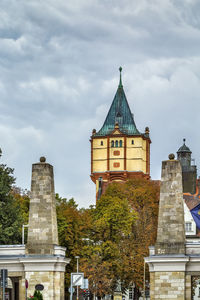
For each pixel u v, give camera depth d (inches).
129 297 5625.0
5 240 3481.8
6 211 3599.9
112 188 5546.3
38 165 2795.3
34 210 2765.7
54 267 2691.9
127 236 4697.3
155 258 2610.7
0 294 2273.6
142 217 5088.6
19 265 2706.7
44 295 2672.2
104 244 4355.3
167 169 2709.2
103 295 4471.0
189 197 5905.5
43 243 2731.3
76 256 4010.8
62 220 4121.6
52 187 2812.5
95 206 5039.4
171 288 2598.4
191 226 5590.6
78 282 2406.5
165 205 2687.0
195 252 2637.8
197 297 4475.9
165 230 2667.3
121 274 4370.1
